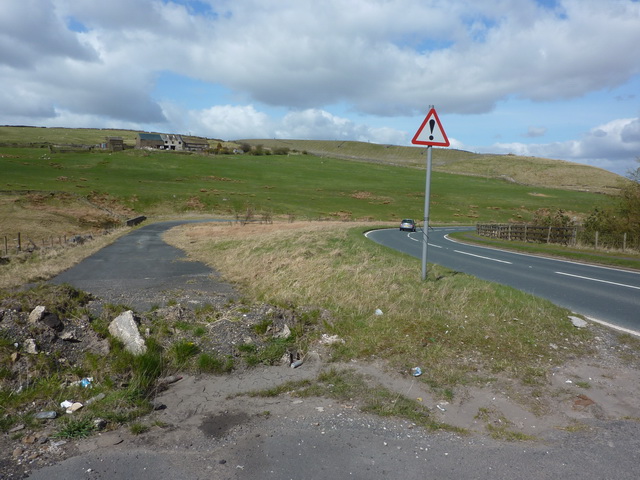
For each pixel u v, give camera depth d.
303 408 4.13
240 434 3.64
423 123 9.22
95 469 3.12
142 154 115.12
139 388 4.48
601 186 116.94
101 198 64.94
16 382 4.36
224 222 49.75
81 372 4.72
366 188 94.12
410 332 6.14
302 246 17.59
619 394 4.48
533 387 4.62
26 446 3.44
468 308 7.34
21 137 163.25
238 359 5.29
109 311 6.19
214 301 8.53
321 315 6.76
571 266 15.48
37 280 12.20
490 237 35.06
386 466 3.17
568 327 6.51
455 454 3.34
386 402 4.23
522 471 3.12
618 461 3.27
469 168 149.50
